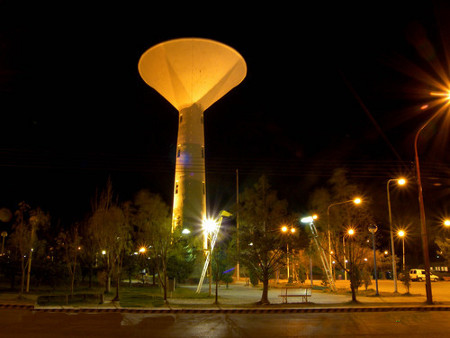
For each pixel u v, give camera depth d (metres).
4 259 33.25
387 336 13.30
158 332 13.93
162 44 39.47
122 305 22.05
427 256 23.44
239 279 50.19
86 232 34.88
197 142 41.97
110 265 30.11
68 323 15.96
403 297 27.70
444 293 31.33
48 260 34.88
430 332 14.09
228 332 13.98
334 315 18.88
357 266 29.22
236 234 23.61
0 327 14.91
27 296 26.81
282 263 22.98
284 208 23.22
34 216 29.09
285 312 19.92
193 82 41.22
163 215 26.30
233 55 40.97
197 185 40.62
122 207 28.28
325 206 29.61
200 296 27.61
